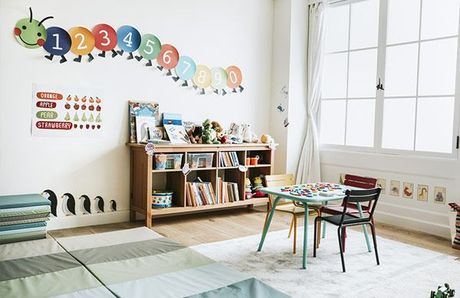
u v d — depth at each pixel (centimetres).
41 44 393
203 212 512
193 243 381
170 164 439
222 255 347
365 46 504
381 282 296
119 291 195
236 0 528
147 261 238
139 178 437
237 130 515
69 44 408
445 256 356
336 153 531
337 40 536
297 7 548
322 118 557
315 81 551
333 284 291
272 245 378
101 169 436
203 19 499
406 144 467
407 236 420
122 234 293
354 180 408
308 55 562
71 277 211
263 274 307
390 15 476
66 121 411
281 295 199
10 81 381
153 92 466
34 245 264
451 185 420
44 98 398
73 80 413
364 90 507
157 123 468
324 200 313
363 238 407
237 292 198
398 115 472
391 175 473
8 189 385
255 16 548
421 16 448
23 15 384
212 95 514
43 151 400
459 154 416
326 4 542
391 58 476
